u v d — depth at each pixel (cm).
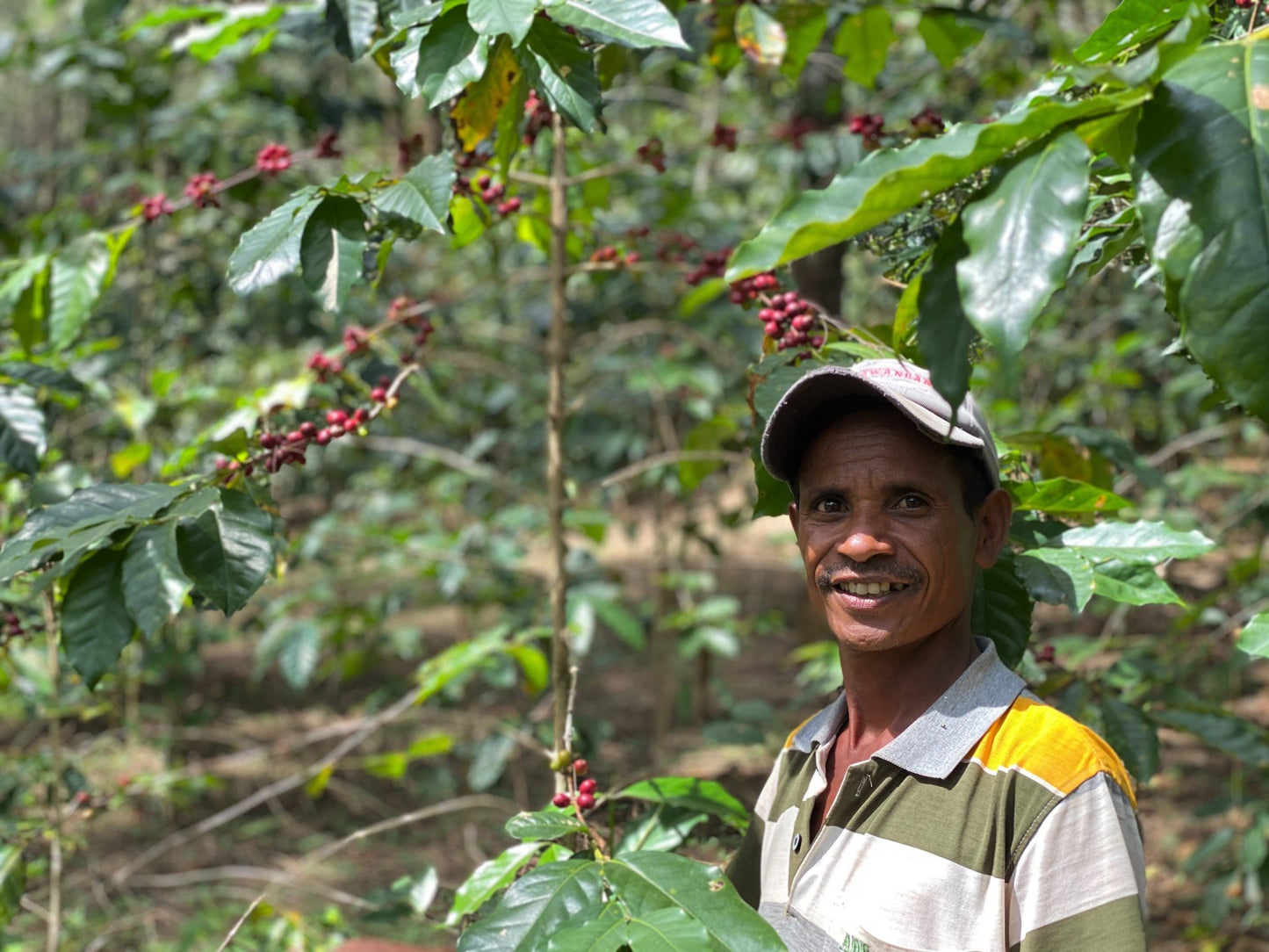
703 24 252
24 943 346
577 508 406
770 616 482
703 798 169
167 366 460
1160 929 370
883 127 210
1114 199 136
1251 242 81
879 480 125
